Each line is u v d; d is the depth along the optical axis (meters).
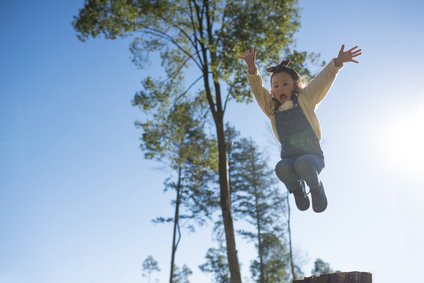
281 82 3.44
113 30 16.30
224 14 15.91
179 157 19.14
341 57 3.21
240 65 14.20
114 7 15.73
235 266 12.87
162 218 30.33
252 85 3.58
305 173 2.96
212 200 31.42
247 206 35.22
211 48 14.67
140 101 17.02
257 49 14.88
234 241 13.30
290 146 3.28
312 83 3.34
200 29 17.06
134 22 16.38
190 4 17.02
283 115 3.39
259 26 14.72
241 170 36.31
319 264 48.28
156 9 16.11
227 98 15.40
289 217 28.56
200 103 18.36
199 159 19.72
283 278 35.66
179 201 28.73
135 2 16.00
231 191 35.97
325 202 3.14
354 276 2.84
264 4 15.46
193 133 20.73
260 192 35.34
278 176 3.24
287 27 15.76
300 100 3.35
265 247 35.19
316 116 3.29
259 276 36.81
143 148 17.42
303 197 3.37
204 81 16.31
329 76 3.26
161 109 18.03
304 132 3.25
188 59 18.12
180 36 18.84
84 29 16.20
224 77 14.60
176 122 17.83
